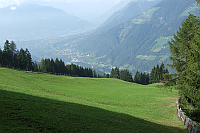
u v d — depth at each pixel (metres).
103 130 17.94
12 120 14.92
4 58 110.81
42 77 71.25
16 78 57.28
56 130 15.05
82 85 70.38
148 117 28.53
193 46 25.52
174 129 23.25
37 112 18.83
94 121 20.47
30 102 23.02
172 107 38.53
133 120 24.94
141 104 41.56
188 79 28.27
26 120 15.81
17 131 12.77
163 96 52.97
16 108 18.70
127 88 71.44
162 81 37.94
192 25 32.78
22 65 119.88
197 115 30.95
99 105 33.59
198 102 26.97
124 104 40.97
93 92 55.44
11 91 29.80
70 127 16.58
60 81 70.94
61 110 22.19
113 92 58.91
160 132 21.09
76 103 30.50
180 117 29.06
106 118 23.09
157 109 36.47
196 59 24.58
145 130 20.88
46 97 30.56
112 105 38.94
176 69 34.84
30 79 61.12
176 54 36.12
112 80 99.00
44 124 15.78
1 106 18.34
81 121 19.33
